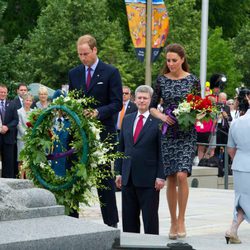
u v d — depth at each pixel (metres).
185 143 13.08
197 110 12.88
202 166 29.09
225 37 75.81
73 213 12.12
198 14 60.81
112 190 13.05
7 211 9.25
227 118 28.75
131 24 30.05
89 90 13.06
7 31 66.62
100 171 12.06
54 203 9.78
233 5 75.81
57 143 12.07
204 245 12.49
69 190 11.74
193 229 15.91
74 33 55.84
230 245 12.77
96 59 13.16
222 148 29.00
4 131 22.95
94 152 11.70
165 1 59.28
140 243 10.27
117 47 54.50
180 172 13.00
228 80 58.00
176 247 9.91
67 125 11.98
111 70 13.12
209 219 17.73
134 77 57.16
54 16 56.16
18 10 67.88
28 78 41.94
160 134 13.56
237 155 13.35
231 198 22.83
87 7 55.84
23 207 9.47
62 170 12.05
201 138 28.02
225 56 58.34
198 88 13.29
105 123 13.08
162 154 13.23
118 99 13.09
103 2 56.75
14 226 9.02
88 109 11.81
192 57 58.44
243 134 13.26
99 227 9.34
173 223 13.23
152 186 13.62
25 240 8.52
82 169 11.55
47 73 55.97
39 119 11.85
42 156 11.81
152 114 13.23
